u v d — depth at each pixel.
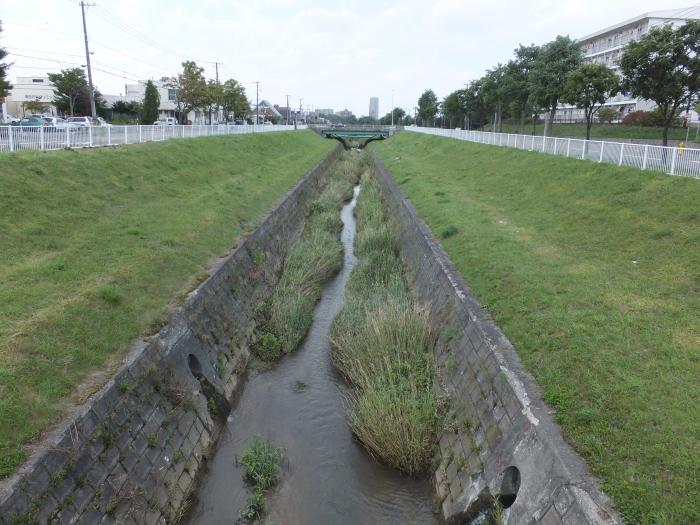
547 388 5.20
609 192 11.86
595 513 3.63
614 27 56.34
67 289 7.16
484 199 15.83
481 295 8.02
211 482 6.29
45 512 4.05
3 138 13.23
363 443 6.89
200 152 21.58
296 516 5.83
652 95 16.48
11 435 4.42
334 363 9.04
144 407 5.83
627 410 4.64
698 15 50.19
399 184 21.48
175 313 7.49
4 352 5.37
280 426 7.48
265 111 111.75
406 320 8.56
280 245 14.83
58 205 10.45
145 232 10.48
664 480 3.84
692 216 9.09
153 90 46.25
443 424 6.42
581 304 6.90
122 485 4.95
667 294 6.94
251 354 9.45
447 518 5.45
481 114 46.66
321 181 28.86
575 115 57.97
